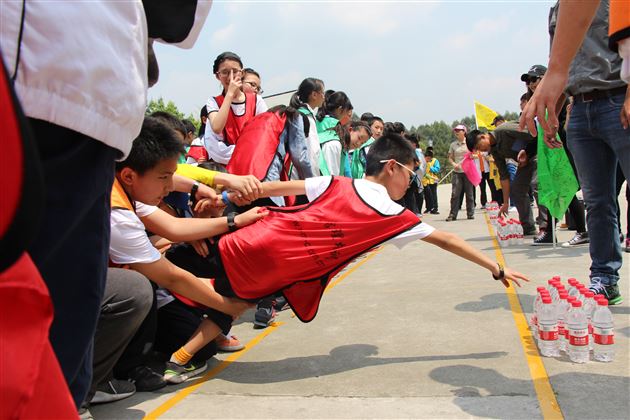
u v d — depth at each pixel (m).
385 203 2.83
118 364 2.71
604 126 3.19
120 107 1.05
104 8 1.03
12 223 0.65
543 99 2.24
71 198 1.01
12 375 0.76
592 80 3.15
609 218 3.50
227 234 2.88
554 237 6.00
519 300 3.93
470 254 2.79
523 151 6.41
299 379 2.77
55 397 0.87
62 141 0.98
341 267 2.87
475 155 10.68
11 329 0.79
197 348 2.84
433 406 2.30
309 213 2.83
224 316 2.87
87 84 0.97
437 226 9.82
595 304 2.92
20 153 0.65
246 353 3.27
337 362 2.98
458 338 3.21
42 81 0.91
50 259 1.05
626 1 1.80
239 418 2.33
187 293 2.74
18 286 0.78
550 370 2.60
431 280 4.96
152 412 2.46
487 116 11.00
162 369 2.82
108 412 2.47
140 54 1.14
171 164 2.28
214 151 4.79
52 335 1.06
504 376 2.57
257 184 3.04
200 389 2.72
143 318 2.47
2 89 0.64
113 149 1.11
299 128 4.25
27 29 0.91
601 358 2.68
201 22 1.35
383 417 2.24
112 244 2.51
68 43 0.94
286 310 4.35
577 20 2.11
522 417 2.13
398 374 2.71
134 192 2.34
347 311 4.07
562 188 5.54
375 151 3.03
